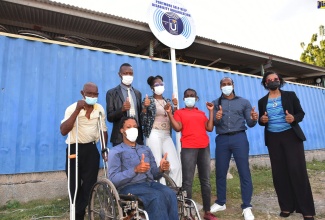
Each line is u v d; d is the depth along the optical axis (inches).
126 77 142.9
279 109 142.0
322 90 420.8
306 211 131.7
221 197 147.6
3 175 170.6
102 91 216.4
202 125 142.3
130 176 103.3
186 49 309.0
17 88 181.2
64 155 192.4
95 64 217.2
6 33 181.2
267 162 322.3
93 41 274.7
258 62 370.9
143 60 244.2
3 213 152.9
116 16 230.4
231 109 146.7
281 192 143.3
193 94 145.7
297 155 135.7
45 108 190.1
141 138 145.9
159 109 144.1
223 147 146.6
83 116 125.6
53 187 186.2
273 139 144.3
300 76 457.4
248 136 312.5
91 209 110.0
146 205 94.9
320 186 218.1
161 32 225.1
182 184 137.6
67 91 200.8
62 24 236.4
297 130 135.9
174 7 238.4
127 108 126.9
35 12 212.1
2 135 171.9
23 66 185.6
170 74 258.4
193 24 248.5
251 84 330.6
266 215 146.7
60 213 150.3
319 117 402.0
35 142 182.9
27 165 178.1
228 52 327.6
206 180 140.0
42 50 195.2
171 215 97.8
